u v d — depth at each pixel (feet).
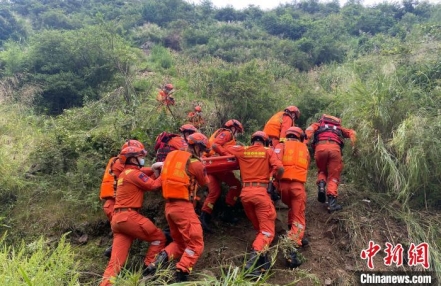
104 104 26.03
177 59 60.80
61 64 42.91
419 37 28.76
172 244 14.58
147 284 12.78
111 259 14.11
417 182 17.99
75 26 100.94
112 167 16.38
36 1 130.52
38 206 19.01
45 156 20.97
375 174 19.45
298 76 40.86
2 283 10.86
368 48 53.11
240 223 18.02
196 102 27.43
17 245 17.12
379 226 17.12
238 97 25.82
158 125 21.97
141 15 109.60
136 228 14.37
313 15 134.21
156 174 15.57
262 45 78.48
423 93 20.83
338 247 16.35
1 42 85.71
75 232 17.60
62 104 40.86
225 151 17.61
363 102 21.36
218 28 102.63
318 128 19.42
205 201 17.42
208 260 15.62
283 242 14.43
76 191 19.13
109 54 42.39
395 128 19.75
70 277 13.66
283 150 16.78
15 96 38.96
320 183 18.44
